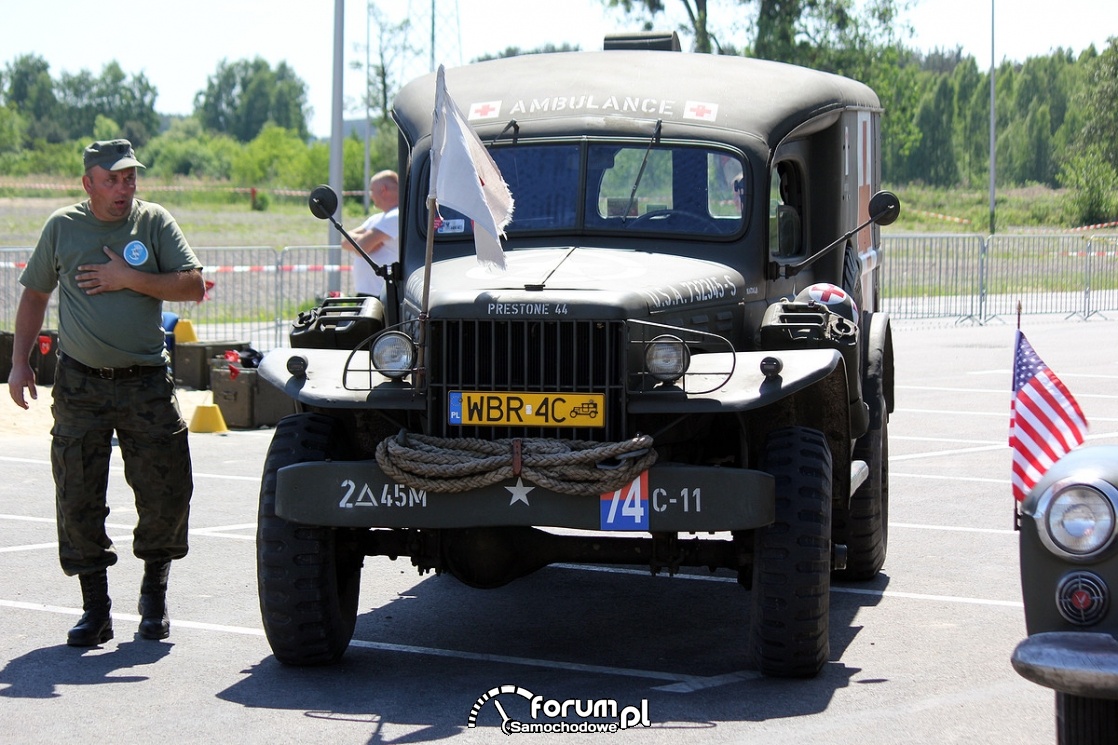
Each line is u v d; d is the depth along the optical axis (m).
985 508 9.88
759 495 5.45
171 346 15.44
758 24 41.62
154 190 75.31
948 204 69.62
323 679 5.99
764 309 7.00
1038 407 6.73
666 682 5.95
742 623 7.02
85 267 6.30
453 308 5.80
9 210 55.22
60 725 5.37
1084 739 4.36
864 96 9.11
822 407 6.34
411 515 5.61
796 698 5.68
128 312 6.36
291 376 6.04
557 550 6.10
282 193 77.19
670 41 8.80
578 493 5.48
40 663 6.22
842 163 8.12
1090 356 19.52
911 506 9.96
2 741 5.18
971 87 94.81
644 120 7.28
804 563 5.66
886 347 8.45
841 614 7.14
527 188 7.20
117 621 6.96
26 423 13.38
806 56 41.97
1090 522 4.39
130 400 6.40
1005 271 27.05
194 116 179.88
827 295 7.03
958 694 5.75
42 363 15.26
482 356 5.80
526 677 6.04
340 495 5.66
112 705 5.62
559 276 6.29
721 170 7.10
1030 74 93.12
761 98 7.48
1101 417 13.99
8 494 10.23
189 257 6.50
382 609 7.33
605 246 7.01
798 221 7.78
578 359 5.75
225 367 13.83
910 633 6.75
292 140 105.50
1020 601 7.39
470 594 7.66
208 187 80.31
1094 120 69.31
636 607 7.38
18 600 7.33
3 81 161.50
